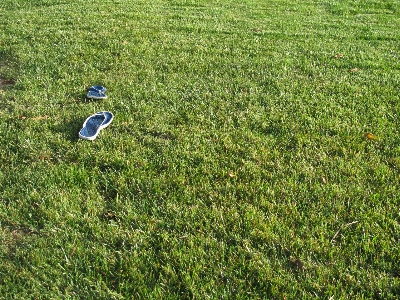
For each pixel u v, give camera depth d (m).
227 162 3.97
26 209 3.32
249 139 4.34
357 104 5.16
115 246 3.06
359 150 4.20
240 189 3.62
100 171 3.82
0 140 4.25
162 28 8.20
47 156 4.00
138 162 3.93
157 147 4.18
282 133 4.49
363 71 6.27
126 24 8.31
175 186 3.64
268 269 2.86
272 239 3.11
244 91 5.47
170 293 2.71
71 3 10.14
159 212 3.36
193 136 4.39
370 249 3.01
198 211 3.37
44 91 5.31
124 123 4.59
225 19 9.22
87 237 3.12
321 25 9.15
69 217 3.25
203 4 10.76
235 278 2.80
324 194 3.57
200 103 5.07
